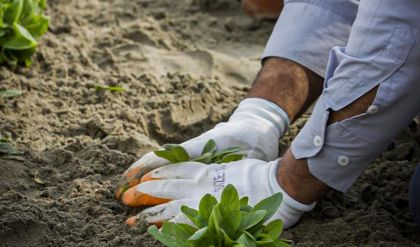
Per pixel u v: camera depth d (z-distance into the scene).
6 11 3.71
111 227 2.65
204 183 2.67
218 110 3.52
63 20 4.39
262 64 3.13
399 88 2.36
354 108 2.42
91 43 4.17
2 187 2.88
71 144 3.18
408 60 2.34
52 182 2.95
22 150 3.13
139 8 4.69
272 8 4.66
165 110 3.49
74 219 2.69
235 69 4.04
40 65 3.88
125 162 3.07
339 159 2.50
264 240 2.29
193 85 3.74
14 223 2.57
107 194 2.86
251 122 2.90
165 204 2.61
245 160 2.73
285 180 2.59
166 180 2.69
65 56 3.97
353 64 2.40
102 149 3.13
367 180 3.08
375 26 2.35
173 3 4.82
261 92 3.01
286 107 2.99
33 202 2.76
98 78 3.79
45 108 3.49
